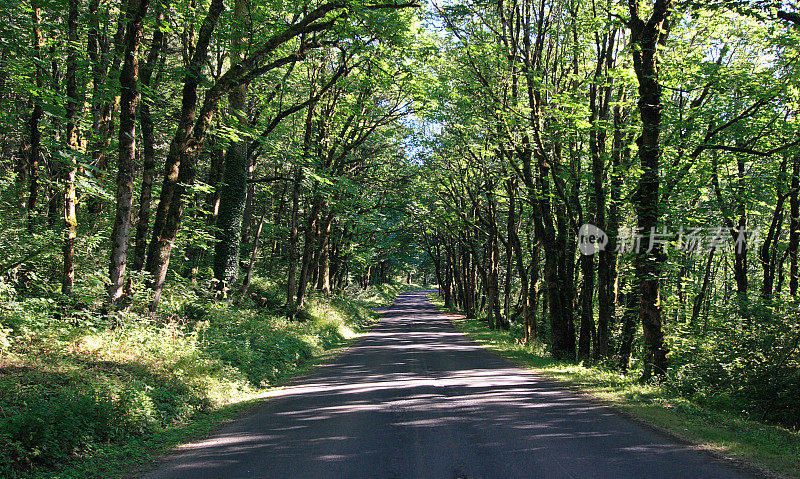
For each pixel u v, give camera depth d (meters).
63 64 12.71
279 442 6.57
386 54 17.95
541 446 6.16
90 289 10.30
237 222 18.41
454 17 16.70
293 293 23.72
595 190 16.97
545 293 28.34
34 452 5.21
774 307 12.84
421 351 18.48
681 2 12.85
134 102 10.91
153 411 7.45
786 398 10.56
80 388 6.79
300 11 15.08
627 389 10.33
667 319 17.97
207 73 20.70
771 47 16.19
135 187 16.70
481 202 33.16
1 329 7.80
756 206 20.45
